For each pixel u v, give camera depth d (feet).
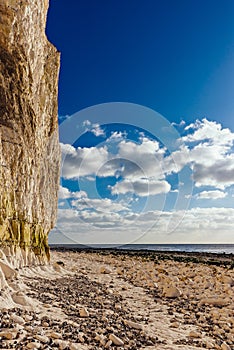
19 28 61.00
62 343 28.53
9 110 61.98
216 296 60.85
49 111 84.28
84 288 60.70
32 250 68.18
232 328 42.98
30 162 67.00
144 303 55.21
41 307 39.60
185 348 33.73
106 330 35.70
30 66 66.33
